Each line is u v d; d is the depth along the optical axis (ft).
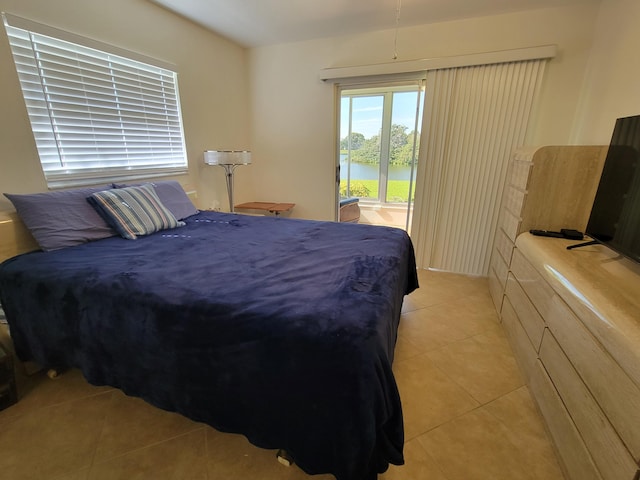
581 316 3.92
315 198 12.75
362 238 6.80
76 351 4.74
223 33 10.57
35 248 5.96
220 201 11.90
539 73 8.58
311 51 11.21
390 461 3.49
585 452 3.57
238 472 4.00
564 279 4.56
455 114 9.65
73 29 6.63
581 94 8.52
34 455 4.19
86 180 7.38
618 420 3.07
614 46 7.08
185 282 4.42
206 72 10.46
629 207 4.67
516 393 5.40
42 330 4.92
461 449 4.34
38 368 5.66
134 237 6.64
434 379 5.73
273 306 3.72
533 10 8.50
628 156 4.80
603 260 5.08
